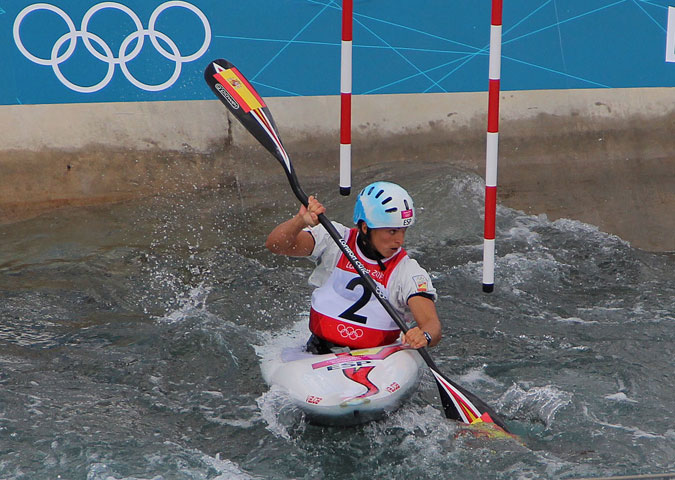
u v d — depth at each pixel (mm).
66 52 25891
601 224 27109
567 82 29938
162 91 27141
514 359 17703
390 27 28188
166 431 14547
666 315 20031
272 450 13984
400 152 28953
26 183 25750
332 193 27234
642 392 16188
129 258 22891
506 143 29484
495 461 13656
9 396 15430
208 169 27453
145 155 26969
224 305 20250
